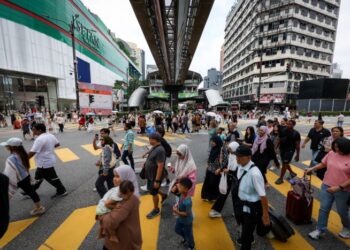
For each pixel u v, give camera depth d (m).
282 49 46.12
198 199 4.32
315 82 35.34
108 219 1.84
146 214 3.72
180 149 3.05
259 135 4.50
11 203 4.07
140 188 4.84
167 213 3.74
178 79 50.59
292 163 7.12
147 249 2.80
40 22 32.06
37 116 15.91
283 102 45.78
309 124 21.80
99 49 57.06
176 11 12.84
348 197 2.74
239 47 64.12
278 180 5.10
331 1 47.84
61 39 37.25
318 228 3.00
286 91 46.06
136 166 6.51
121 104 54.16
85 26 47.81
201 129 17.31
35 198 3.59
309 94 36.69
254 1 50.62
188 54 24.52
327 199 2.86
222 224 3.40
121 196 1.96
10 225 3.34
